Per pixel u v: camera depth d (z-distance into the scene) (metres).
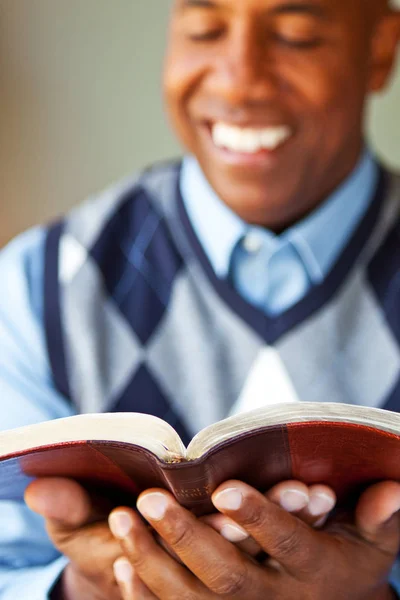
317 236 1.05
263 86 0.97
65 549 0.75
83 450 0.61
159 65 1.80
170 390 1.04
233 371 1.03
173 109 1.05
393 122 1.71
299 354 1.03
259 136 0.99
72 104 1.86
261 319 1.04
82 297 1.08
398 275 1.07
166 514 0.63
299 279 1.06
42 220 1.93
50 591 0.83
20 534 0.95
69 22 1.81
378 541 0.72
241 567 0.67
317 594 0.70
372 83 1.12
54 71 1.85
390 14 1.07
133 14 1.78
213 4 0.97
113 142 1.86
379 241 1.08
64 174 1.90
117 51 1.81
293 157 1.01
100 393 1.03
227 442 0.58
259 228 1.04
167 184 1.15
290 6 0.95
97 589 0.77
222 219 1.06
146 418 0.61
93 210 1.17
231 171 1.02
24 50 1.84
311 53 0.97
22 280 1.11
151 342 1.06
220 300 1.06
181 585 0.68
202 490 0.63
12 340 1.08
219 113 0.99
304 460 0.64
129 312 1.08
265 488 0.70
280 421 0.58
